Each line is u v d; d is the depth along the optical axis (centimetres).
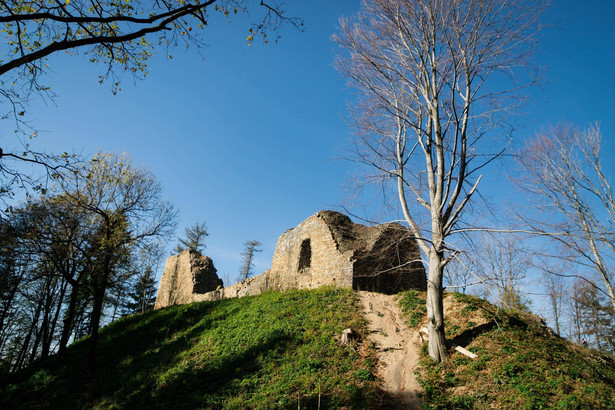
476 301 1509
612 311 2417
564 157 1756
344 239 2153
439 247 1198
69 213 1736
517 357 1067
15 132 704
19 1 686
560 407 852
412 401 995
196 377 1287
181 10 642
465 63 1223
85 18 580
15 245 1517
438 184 1255
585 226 1568
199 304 2289
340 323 1483
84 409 1264
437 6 1230
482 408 904
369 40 1300
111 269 1766
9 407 1355
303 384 1106
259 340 1459
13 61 558
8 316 2636
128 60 848
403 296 1741
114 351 1797
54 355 1880
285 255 2433
